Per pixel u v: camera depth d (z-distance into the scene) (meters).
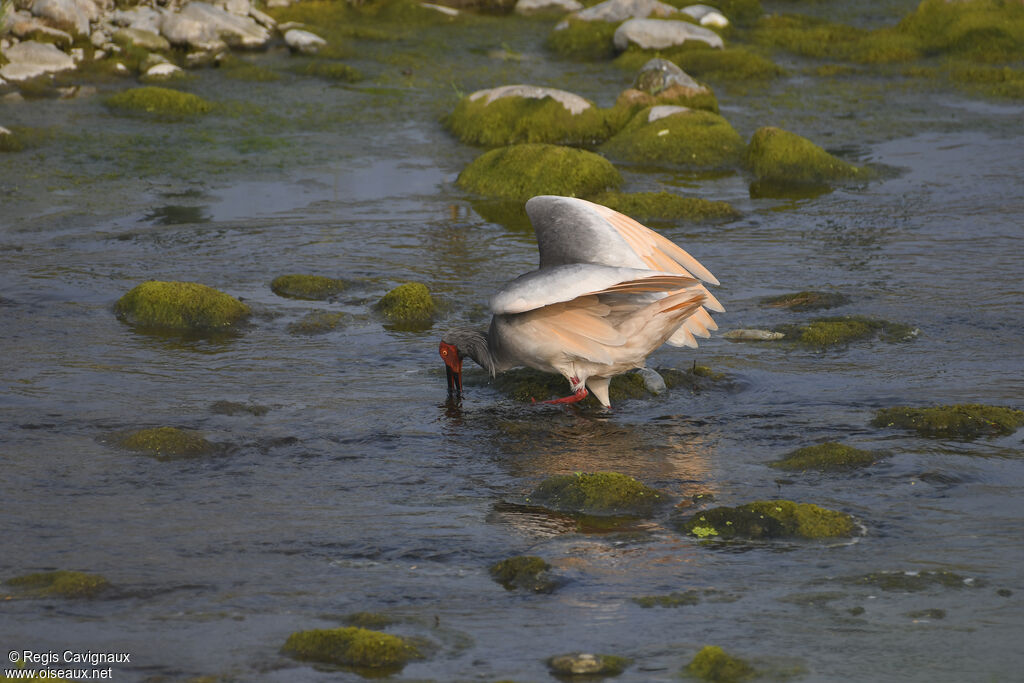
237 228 18.97
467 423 11.83
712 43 33.69
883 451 10.87
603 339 11.39
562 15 39.56
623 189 21.83
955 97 29.83
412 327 14.64
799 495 9.98
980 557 8.76
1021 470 10.42
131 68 29.81
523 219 19.97
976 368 13.08
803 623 7.79
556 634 7.68
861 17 40.75
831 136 25.75
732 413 11.99
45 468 10.50
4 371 12.91
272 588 8.37
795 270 16.86
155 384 12.66
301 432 11.47
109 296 15.61
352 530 9.36
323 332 14.40
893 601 8.09
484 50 34.53
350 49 33.41
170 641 7.59
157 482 10.27
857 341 13.92
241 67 30.72
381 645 7.38
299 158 23.53
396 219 19.75
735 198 21.30
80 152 23.17
